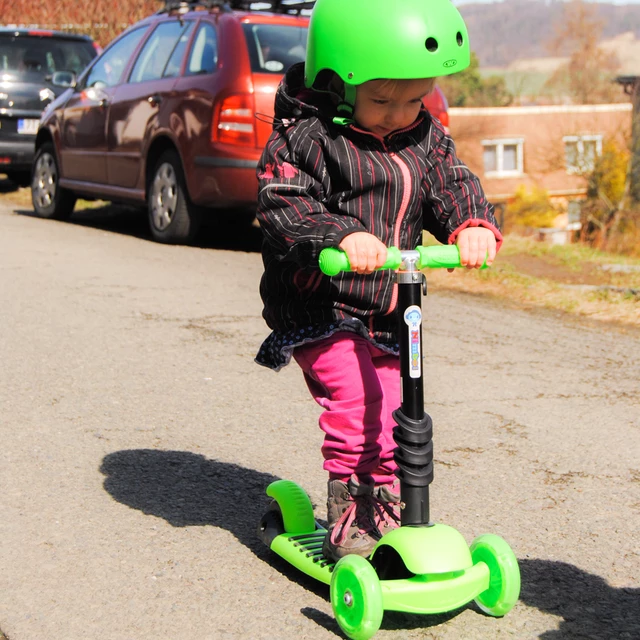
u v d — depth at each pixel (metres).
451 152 2.72
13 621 2.43
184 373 4.70
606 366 5.11
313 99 2.68
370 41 2.36
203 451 3.71
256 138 7.68
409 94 2.45
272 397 4.39
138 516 3.10
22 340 5.18
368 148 2.58
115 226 9.81
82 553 2.82
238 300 6.30
